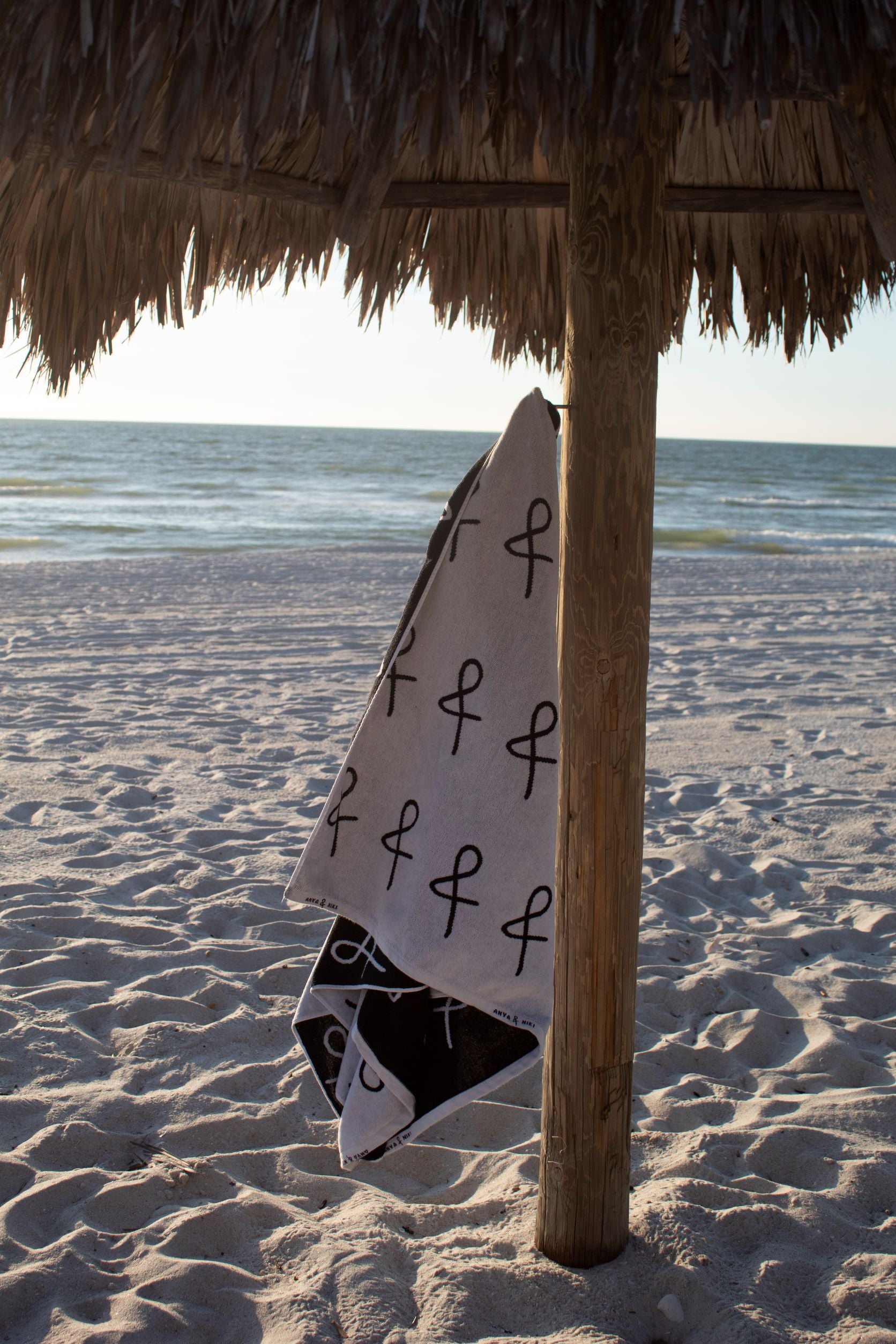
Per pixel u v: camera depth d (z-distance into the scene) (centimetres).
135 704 698
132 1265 200
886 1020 317
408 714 182
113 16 121
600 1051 184
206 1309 189
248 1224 213
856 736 642
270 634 978
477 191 201
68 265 185
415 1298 190
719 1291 191
